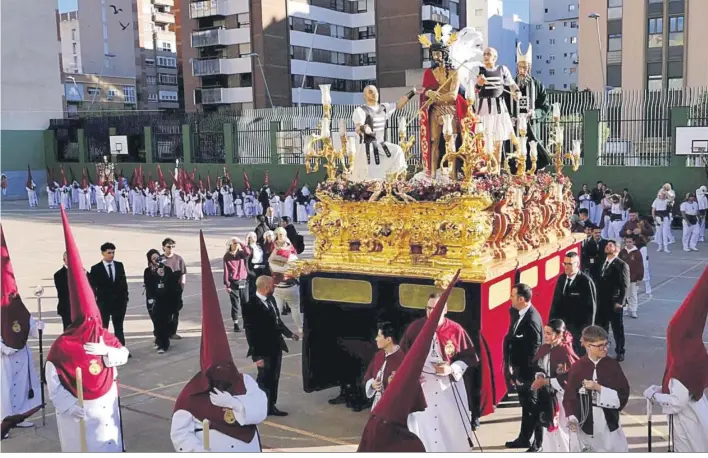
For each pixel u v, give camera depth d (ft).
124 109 227.81
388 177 29.32
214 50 202.80
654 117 95.04
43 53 172.86
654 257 68.59
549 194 35.37
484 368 26.30
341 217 29.66
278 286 39.11
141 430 26.78
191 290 55.11
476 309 25.90
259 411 17.40
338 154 31.76
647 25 138.51
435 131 33.04
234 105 199.11
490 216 27.86
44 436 26.12
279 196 116.47
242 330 42.34
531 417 23.56
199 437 17.24
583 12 149.07
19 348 25.80
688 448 19.53
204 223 108.47
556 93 102.47
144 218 121.39
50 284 59.88
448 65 32.73
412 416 20.45
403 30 184.03
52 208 147.84
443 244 27.17
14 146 170.71
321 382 29.55
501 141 32.91
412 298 27.22
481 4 200.95
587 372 19.72
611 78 147.54
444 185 27.32
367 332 28.63
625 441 19.97
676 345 19.35
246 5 193.47
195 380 17.62
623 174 94.58
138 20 266.36
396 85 186.09
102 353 21.26
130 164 157.89
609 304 33.68
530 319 23.65
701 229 80.07
